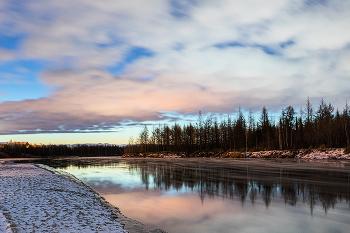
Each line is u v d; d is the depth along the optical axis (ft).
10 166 108.78
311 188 40.34
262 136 215.31
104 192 42.27
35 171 76.48
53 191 36.94
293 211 26.89
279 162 106.32
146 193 40.45
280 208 28.32
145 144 327.26
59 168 103.71
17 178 51.62
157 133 308.60
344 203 30.04
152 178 59.93
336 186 41.93
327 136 154.40
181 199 34.99
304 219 24.04
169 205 31.58
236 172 67.77
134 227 22.54
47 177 57.26
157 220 25.05
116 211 28.99
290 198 33.30
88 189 44.32
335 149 127.34
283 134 186.80
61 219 21.77
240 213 26.78
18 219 20.48
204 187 44.32
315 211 26.71
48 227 18.97
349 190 38.29
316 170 68.44
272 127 221.46
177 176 62.39
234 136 214.69
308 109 182.80
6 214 21.79
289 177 54.39
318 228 21.40
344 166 80.23
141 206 31.42
